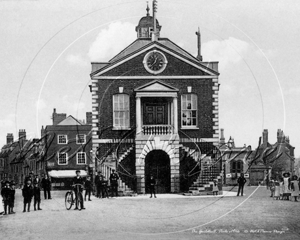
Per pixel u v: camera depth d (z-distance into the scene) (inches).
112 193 1423.5
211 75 1590.8
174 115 1552.7
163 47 1588.3
